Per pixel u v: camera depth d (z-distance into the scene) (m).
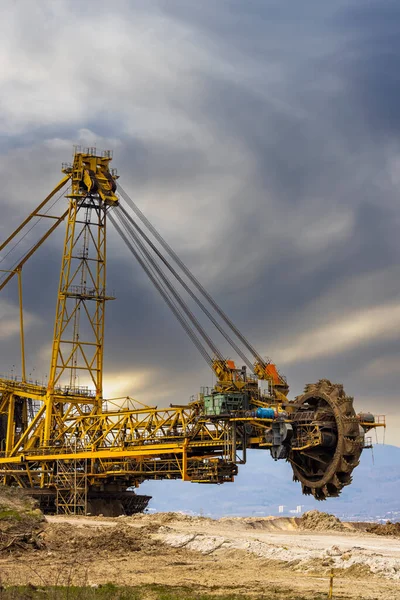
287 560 61.56
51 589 48.44
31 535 70.31
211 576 56.56
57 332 140.38
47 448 135.88
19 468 139.75
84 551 67.81
